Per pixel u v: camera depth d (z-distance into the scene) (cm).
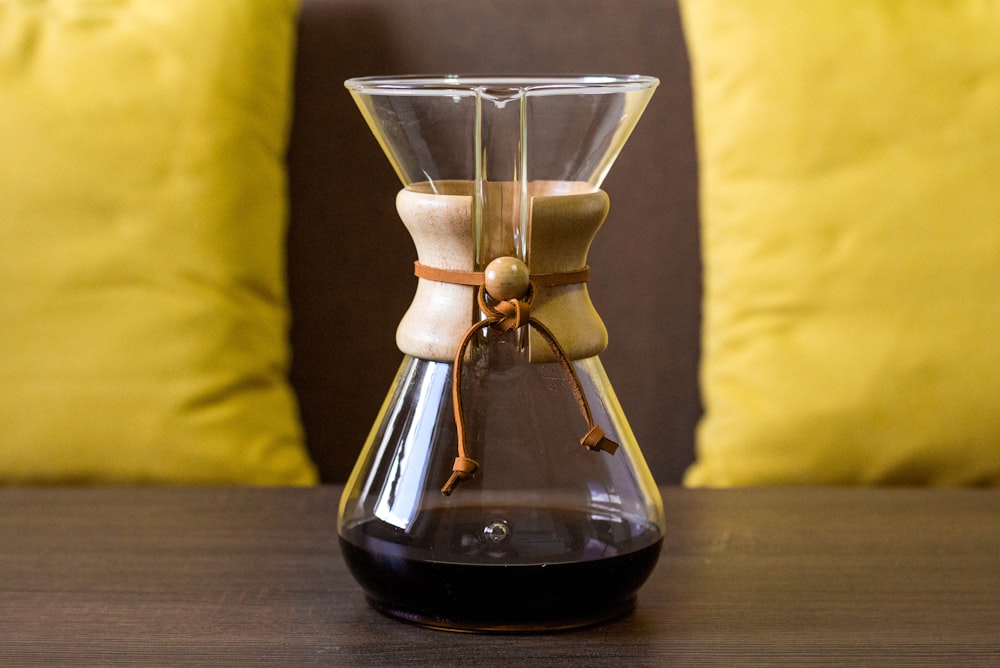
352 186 145
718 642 76
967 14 134
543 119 74
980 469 130
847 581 85
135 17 133
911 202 130
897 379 129
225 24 133
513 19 144
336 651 75
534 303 74
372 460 77
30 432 128
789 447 131
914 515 97
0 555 89
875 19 133
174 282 129
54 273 128
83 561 88
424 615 77
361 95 75
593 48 145
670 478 149
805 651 76
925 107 131
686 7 140
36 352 128
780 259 133
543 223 74
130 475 129
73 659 75
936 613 80
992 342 129
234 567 87
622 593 76
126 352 128
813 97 132
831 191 132
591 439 74
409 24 144
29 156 127
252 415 131
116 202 128
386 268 146
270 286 137
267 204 137
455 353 74
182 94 130
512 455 74
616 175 146
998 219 130
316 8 144
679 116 145
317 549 90
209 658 75
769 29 134
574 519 74
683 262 146
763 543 91
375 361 147
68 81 129
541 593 74
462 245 74
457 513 74
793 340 133
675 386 147
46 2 133
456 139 75
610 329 147
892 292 131
